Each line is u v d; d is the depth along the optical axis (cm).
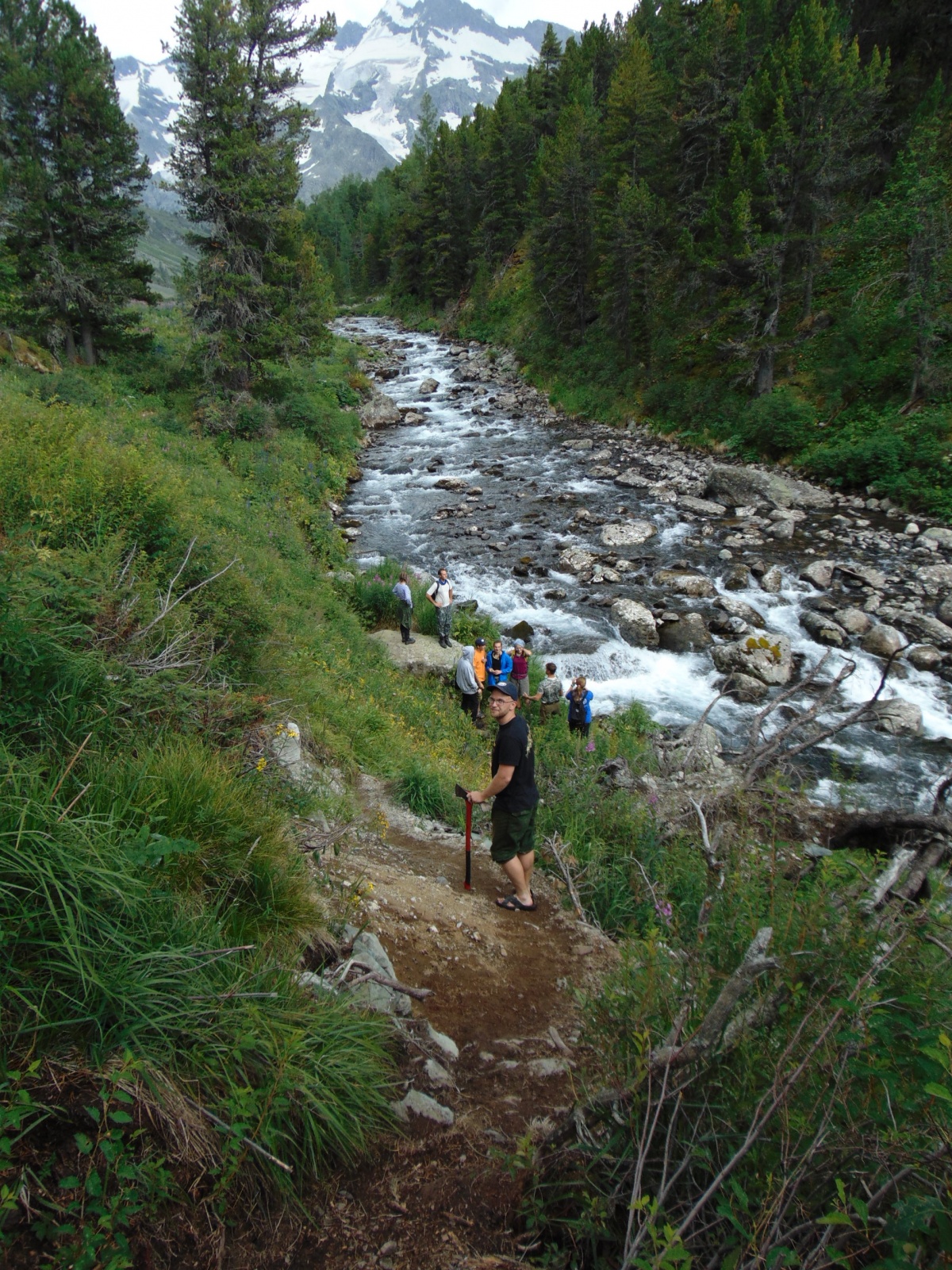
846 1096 201
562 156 4022
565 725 1061
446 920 466
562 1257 227
